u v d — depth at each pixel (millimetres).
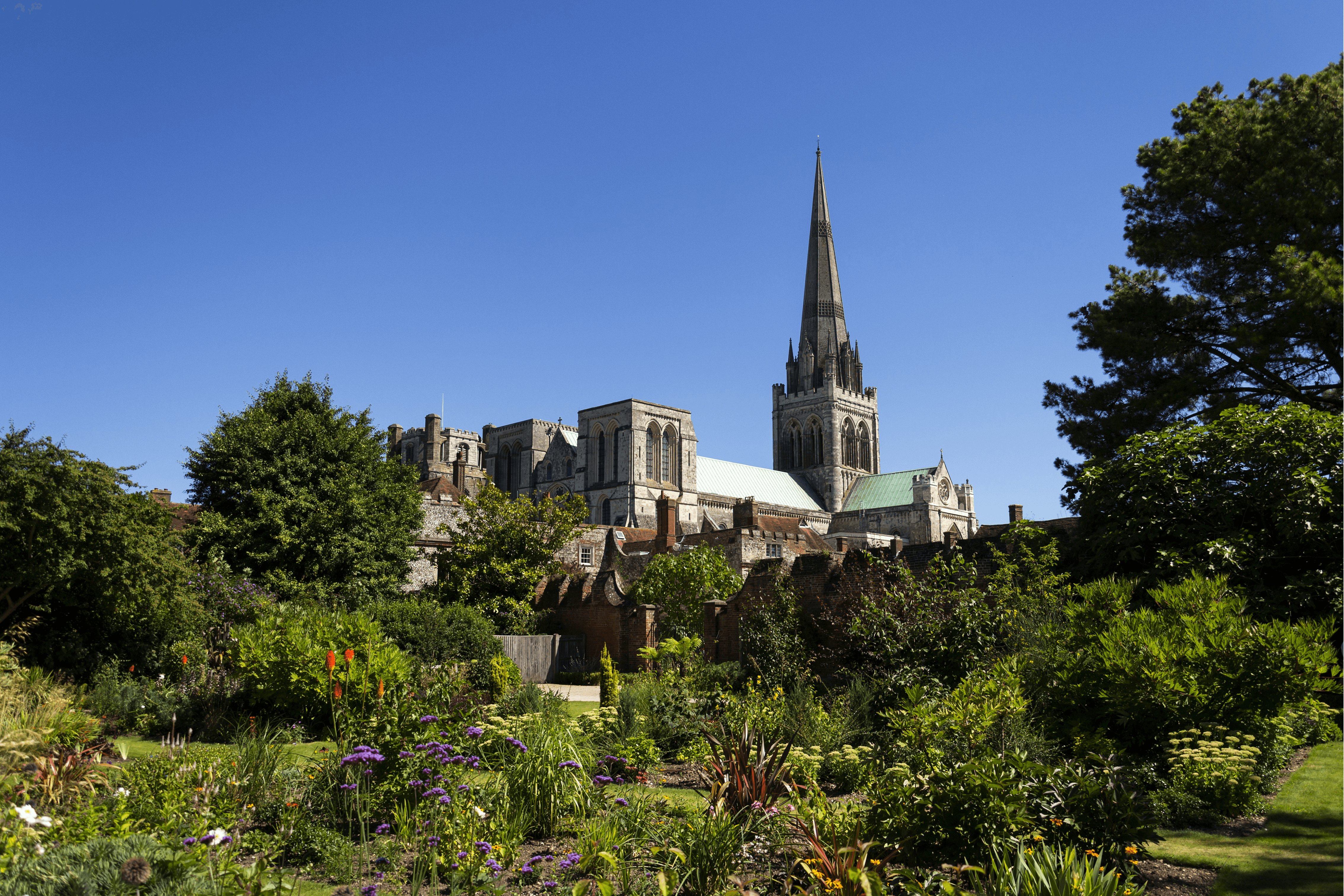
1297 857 11070
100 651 26406
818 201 171625
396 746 12008
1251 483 22125
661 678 24531
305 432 44031
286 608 29484
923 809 9711
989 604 22516
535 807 11984
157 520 28859
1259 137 32312
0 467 24844
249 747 13344
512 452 145625
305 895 9562
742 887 9391
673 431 129625
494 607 47531
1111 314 35594
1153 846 11617
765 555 61906
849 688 19203
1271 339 31625
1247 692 14758
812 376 164375
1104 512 23625
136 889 7074
